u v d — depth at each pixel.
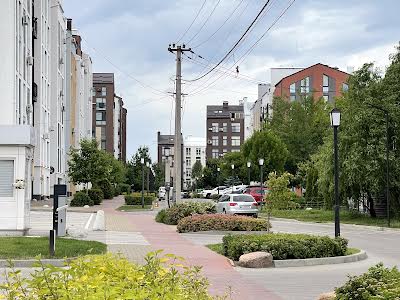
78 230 25.47
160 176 112.62
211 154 179.88
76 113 78.25
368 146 38.19
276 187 24.69
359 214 43.09
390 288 7.27
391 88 39.91
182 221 27.64
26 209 22.11
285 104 88.62
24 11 45.31
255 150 81.69
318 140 84.62
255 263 16.66
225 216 28.12
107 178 59.31
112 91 122.38
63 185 22.03
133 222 33.97
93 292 4.78
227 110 184.25
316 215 45.03
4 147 21.58
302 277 14.91
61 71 65.25
